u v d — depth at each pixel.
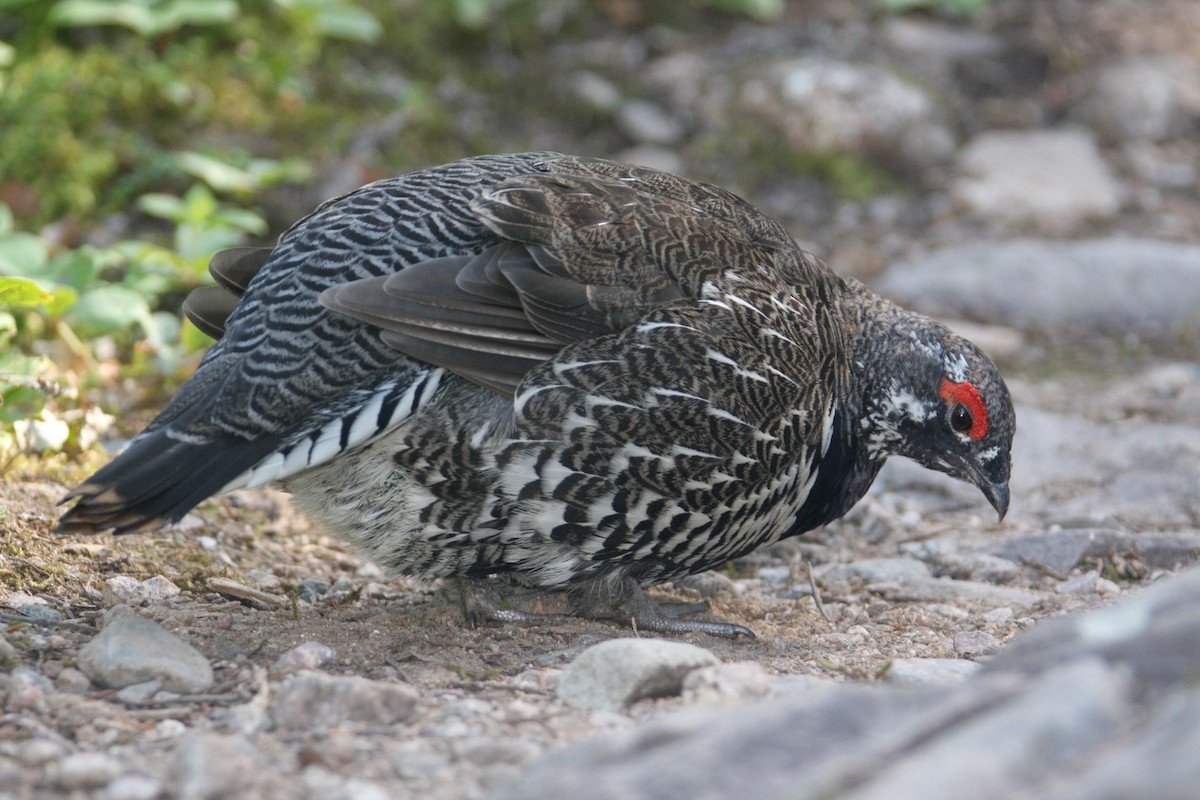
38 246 10.89
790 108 16.25
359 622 7.94
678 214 7.98
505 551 7.69
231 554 9.02
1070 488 11.16
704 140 16.11
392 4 16.78
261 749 5.86
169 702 6.42
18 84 13.86
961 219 15.52
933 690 5.02
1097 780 4.04
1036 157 16.38
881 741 4.59
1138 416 12.23
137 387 11.30
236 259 8.20
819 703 5.00
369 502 7.50
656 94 16.77
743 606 8.82
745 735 4.85
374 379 7.20
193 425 6.96
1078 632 5.23
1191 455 11.44
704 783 4.62
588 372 7.36
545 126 16.12
